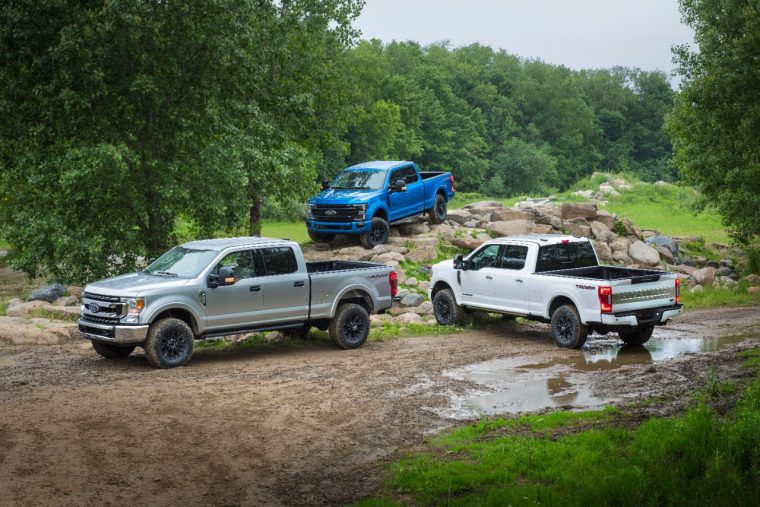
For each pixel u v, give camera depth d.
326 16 29.56
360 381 12.81
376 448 9.23
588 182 72.19
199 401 11.26
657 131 158.12
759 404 9.79
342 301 15.98
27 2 20.03
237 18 22.61
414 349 15.87
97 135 21.88
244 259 14.55
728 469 7.66
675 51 28.42
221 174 21.98
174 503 7.43
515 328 18.72
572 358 14.93
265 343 16.44
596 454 8.29
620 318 15.01
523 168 125.50
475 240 25.91
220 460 8.72
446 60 145.50
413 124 108.75
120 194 21.86
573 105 146.62
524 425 10.08
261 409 10.88
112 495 7.59
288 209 30.17
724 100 26.48
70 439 9.35
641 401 11.23
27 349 15.38
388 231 25.09
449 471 8.11
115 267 22.91
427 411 10.94
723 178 27.33
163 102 22.55
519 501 7.02
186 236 24.88
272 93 26.00
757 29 25.05
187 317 14.05
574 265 17.16
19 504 7.28
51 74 21.12
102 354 14.41
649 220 50.22
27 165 21.81
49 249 21.95
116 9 19.98
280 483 8.02
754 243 34.97
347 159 85.50
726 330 18.25
